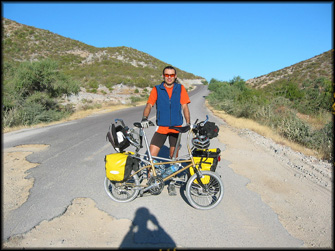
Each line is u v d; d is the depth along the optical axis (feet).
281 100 61.41
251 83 208.33
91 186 15.11
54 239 10.08
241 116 56.29
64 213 12.01
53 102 58.95
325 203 14.08
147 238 10.28
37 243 9.80
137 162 12.91
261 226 11.51
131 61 275.80
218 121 47.42
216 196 14.16
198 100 122.42
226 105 66.23
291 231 11.24
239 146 26.71
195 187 13.15
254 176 17.92
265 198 14.43
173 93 13.24
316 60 200.13
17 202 12.94
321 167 21.18
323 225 11.84
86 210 12.34
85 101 84.48
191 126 12.40
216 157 13.01
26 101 50.16
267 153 24.49
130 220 11.59
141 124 12.45
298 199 14.49
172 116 13.30
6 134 30.60
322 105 56.75
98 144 25.70
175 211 12.52
